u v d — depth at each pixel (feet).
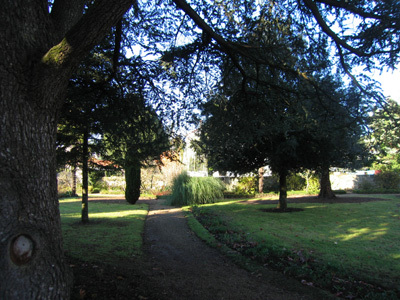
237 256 16.47
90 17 7.15
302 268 13.85
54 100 7.89
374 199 48.62
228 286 12.12
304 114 17.11
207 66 17.72
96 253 16.56
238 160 35.86
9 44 6.94
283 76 16.16
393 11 11.84
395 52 12.66
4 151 6.72
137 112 19.04
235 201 53.31
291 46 15.71
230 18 16.01
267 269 14.32
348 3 12.76
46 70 7.22
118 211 39.24
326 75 16.07
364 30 13.07
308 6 13.34
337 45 14.29
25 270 6.63
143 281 12.10
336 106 14.69
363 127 14.17
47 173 7.70
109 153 27.17
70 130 21.80
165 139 20.72
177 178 51.65
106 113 18.89
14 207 6.72
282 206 37.63
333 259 15.42
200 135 23.39
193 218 32.60
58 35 8.55
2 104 6.77
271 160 33.94
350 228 24.35
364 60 13.84
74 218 31.99
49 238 7.47
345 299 10.89
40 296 6.86
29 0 7.41
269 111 17.60
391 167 66.59
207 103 18.98
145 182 76.54
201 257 16.84
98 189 81.97
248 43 16.29
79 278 11.41
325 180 52.75
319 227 25.03
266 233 22.52
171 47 17.02
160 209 43.91
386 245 18.37
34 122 7.36
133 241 20.29
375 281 12.41
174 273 13.66
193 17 12.98
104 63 18.39
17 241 6.56
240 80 17.81
